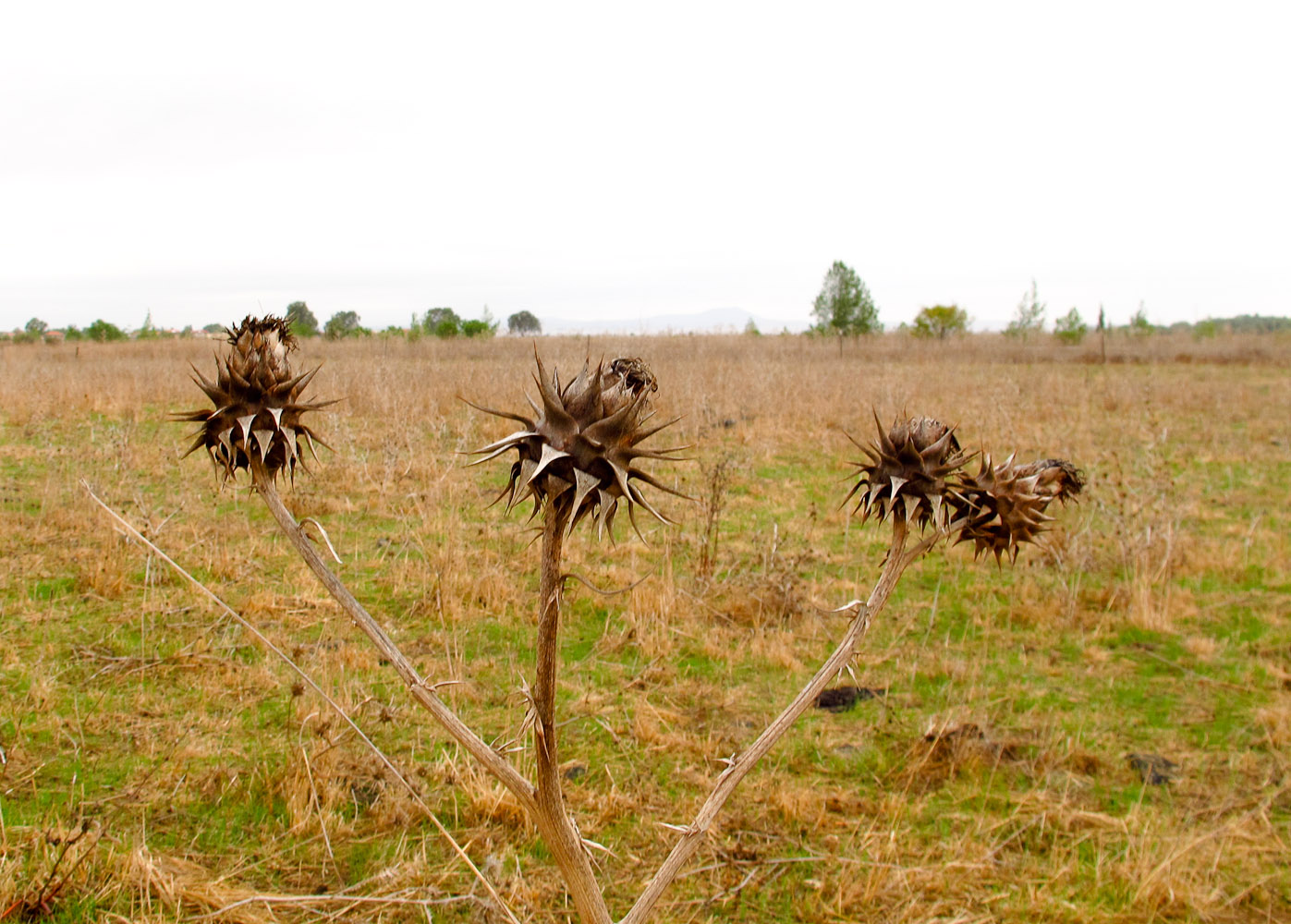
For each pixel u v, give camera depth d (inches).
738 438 576.4
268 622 263.9
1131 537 348.5
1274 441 646.5
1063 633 293.3
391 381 649.6
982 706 234.8
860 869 172.4
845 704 239.3
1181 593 325.7
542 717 71.1
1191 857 178.1
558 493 66.0
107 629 251.3
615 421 66.1
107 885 148.6
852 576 336.5
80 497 352.5
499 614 280.4
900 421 89.0
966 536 94.0
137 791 179.2
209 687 221.0
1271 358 1537.9
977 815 192.7
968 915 160.7
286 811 177.8
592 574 314.8
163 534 317.1
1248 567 359.3
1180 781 208.2
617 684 242.4
